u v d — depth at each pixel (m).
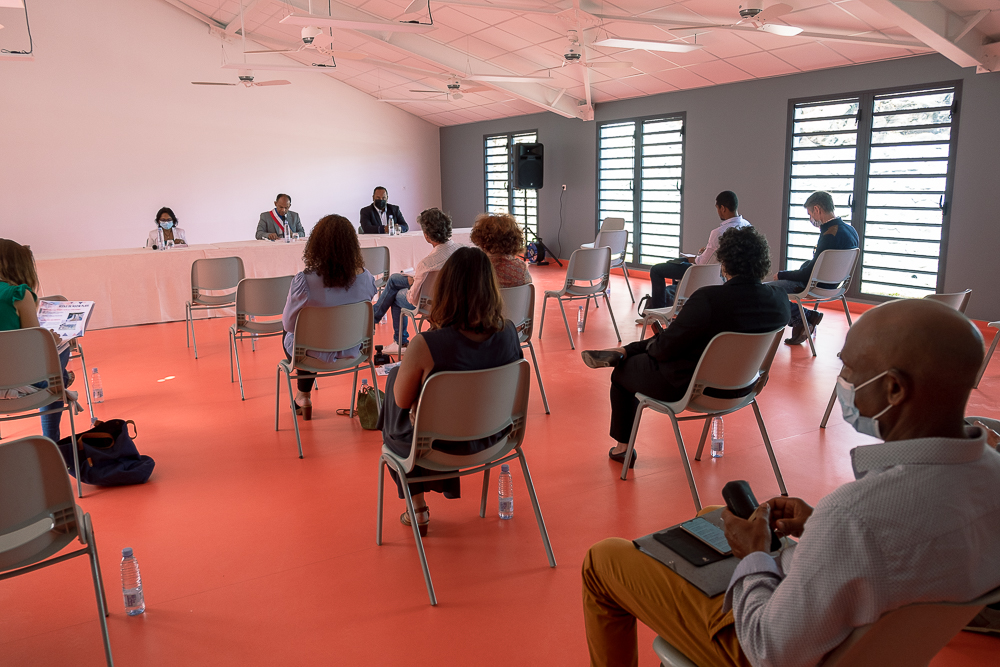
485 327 2.17
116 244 10.11
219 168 10.70
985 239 5.75
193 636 2.01
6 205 9.34
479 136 12.01
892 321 0.97
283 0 7.56
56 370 2.85
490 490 2.96
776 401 4.05
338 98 11.59
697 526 1.48
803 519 1.28
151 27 9.91
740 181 7.84
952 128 5.86
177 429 3.76
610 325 6.19
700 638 1.25
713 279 4.70
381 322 6.49
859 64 6.47
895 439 0.99
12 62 9.12
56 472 1.67
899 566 0.92
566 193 10.52
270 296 4.23
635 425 2.95
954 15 5.09
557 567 2.36
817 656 0.99
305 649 1.95
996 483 0.97
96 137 9.76
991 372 4.52
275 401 4.09
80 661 1.91
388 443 2.33
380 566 2.38
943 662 1.87
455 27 7.68
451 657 1.91
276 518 2.74
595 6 6.21
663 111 8.70
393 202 12.52
